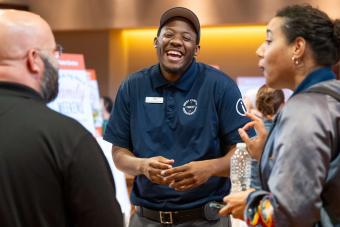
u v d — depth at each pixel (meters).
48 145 1.57
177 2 7.46
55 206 1.57
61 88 3.94
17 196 1.55
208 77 2.70
